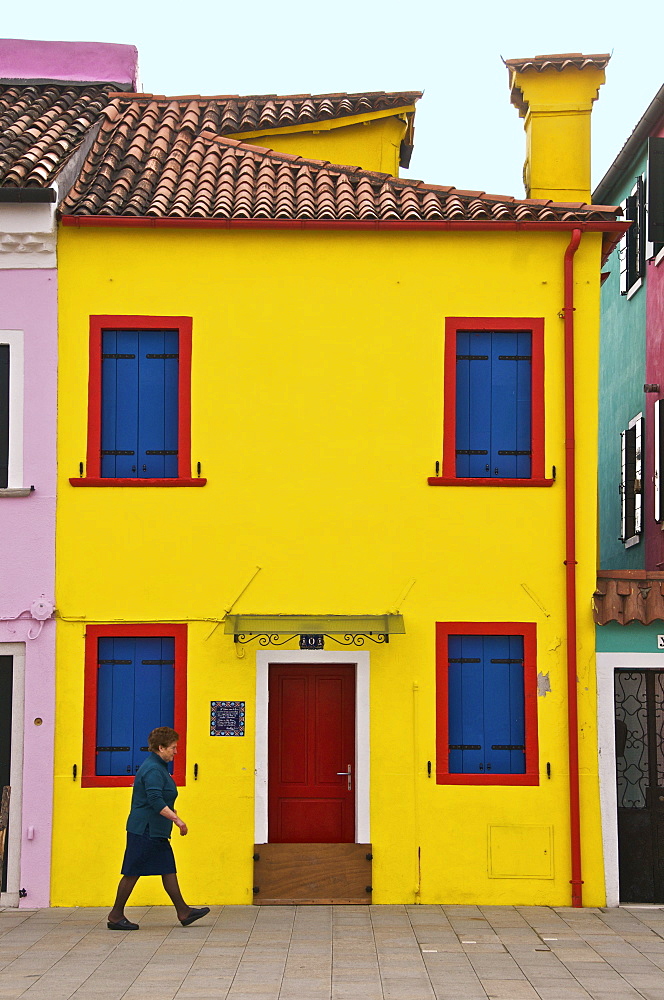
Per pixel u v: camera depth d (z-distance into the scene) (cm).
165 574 1212
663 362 1611
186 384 1234
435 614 1215
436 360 1245
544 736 1202
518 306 1251
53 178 1218
